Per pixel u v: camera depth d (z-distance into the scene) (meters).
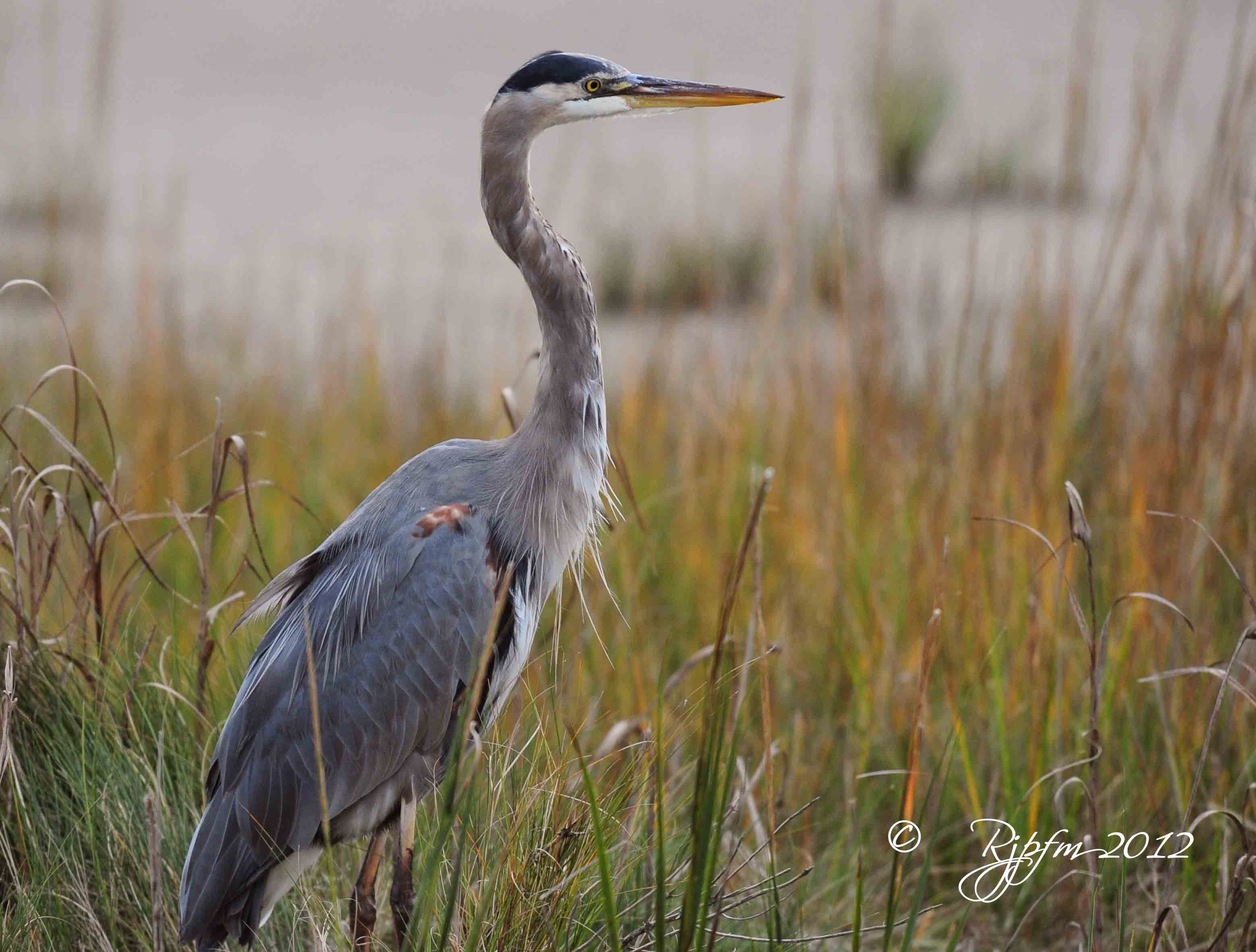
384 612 7.00
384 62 41.97
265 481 8.01
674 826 7.54
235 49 43.47
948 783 9.06
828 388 12.10
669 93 7.82
